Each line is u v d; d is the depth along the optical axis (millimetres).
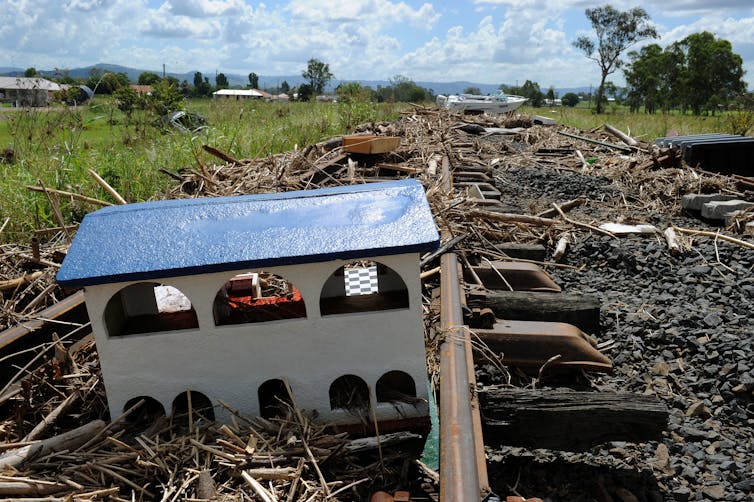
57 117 10062
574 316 4465
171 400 2979
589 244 6246
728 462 3012
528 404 3068
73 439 2906
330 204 3031
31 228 6727
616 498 2783
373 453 2965
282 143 12570
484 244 5984
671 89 87812
